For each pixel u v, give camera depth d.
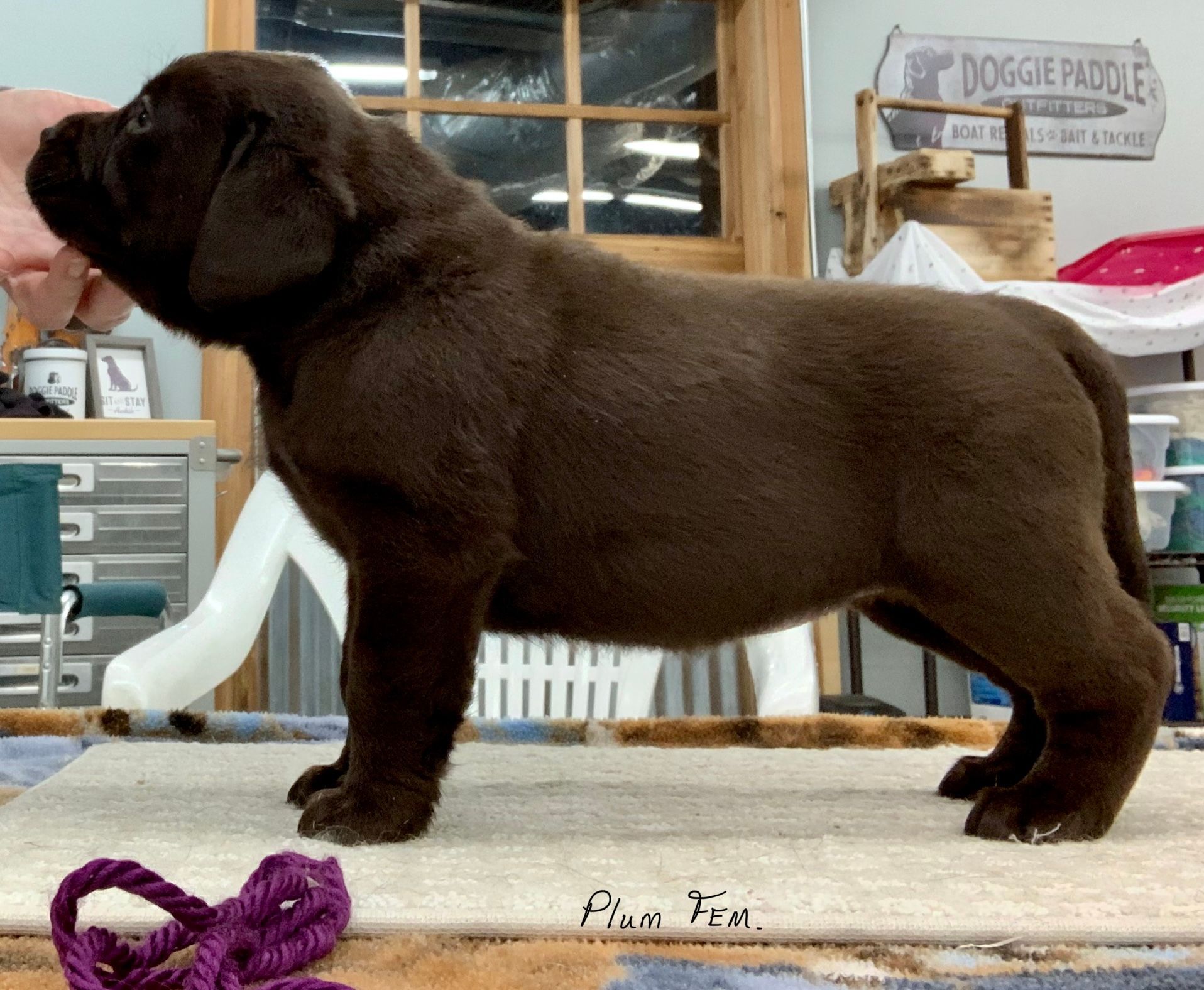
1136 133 3.52
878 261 2.72
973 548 1.03
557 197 3.03
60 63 2.71
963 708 3.20
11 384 2.28
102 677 2.09
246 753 1.42
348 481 0.98
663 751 1.54
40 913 0.71
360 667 0.98
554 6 3.03
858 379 1.07
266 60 1.06
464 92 2.98
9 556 1.43
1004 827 1.00
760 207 3.05
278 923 0.66
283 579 2.75
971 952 0.69
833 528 1.07
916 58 3.30
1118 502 1.15
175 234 1.04
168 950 0.63
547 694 2.46
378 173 1.04
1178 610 3.06
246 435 2.67
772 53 3.02
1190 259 2.92
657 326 1.08
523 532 1.05
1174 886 0.81
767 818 1.09
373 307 1.00
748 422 1.06
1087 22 3.47
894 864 0.88
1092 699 1.04
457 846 0.93
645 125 3.10
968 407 1.05
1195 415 2.93
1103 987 0.62
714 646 1.13
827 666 2.93
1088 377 1.14
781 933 0.70
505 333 1.03
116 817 1.03
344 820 0.95
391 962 0.65
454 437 0.98
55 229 1.12
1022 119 3.01
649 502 1.05
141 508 2.00
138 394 2.47
